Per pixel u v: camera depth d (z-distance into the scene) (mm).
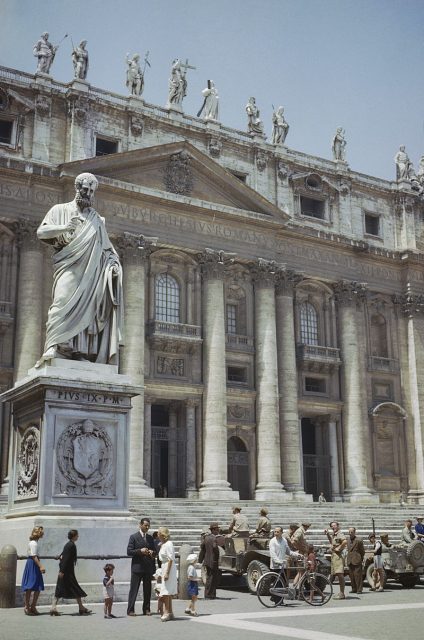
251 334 49438
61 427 14281
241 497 47500
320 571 20219
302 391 50969
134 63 48969
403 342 56406
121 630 12234
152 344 45469
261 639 11422
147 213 46312
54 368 14328
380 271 56531
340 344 53250
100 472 14562
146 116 48344
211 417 45562
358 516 41750
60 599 14562
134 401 42625
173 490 45688
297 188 54000
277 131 54250
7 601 14414
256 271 49656
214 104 52094
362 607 17516
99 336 15133
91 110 46438
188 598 18406
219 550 21250
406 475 54000
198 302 47750
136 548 14367
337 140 56875
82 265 15039
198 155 48281
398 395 55344
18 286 41969
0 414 40062
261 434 47406
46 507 13961
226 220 49062
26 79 45344
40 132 44625
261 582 17844
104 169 44656
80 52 46438
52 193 43469
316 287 53469
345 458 51438
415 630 13062
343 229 55281
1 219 41906
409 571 23766
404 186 58688
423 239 59250
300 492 47656
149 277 46688
